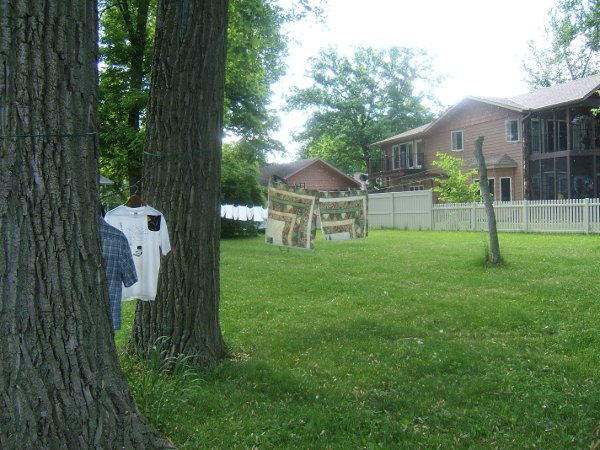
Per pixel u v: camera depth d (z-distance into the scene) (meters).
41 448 2.96
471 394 4.78
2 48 2.89
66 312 3.07
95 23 3.31
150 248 5.32
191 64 5.39
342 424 4.19
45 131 3.01
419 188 36.59
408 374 5.32
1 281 2.91
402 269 11.69
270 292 9.55
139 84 21.61
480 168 11.90
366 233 10.99
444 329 7.05
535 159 28.48
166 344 5.43
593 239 17.03
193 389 4.75
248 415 4.39
